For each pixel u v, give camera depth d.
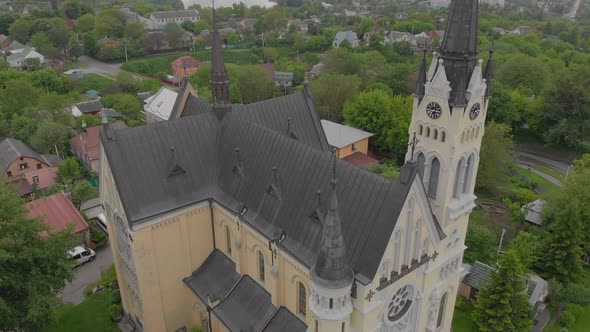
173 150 53.47
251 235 50.12
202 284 55.66
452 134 41.59
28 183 101.12
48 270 52.06
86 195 87.88
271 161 50.50
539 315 66.25
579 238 71.19
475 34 39.75
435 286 48.28
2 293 50.34
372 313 40.69
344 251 37.00
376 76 176.50
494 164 102.88
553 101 129.62
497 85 132.50
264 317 49.75
